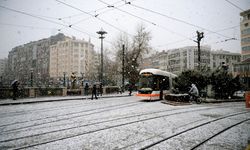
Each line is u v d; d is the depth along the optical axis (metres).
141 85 20.02
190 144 5.96
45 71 116.12
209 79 22.75
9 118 10.25
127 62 47.72
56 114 11.55
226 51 91.19
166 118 10.28
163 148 5.61
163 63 94.69
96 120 9.69
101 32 34.50
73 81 29.00
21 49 136.38
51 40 119.25
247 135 7.06
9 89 20.86
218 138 6.66
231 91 23.62
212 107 15.67
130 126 8.34
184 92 22.44
